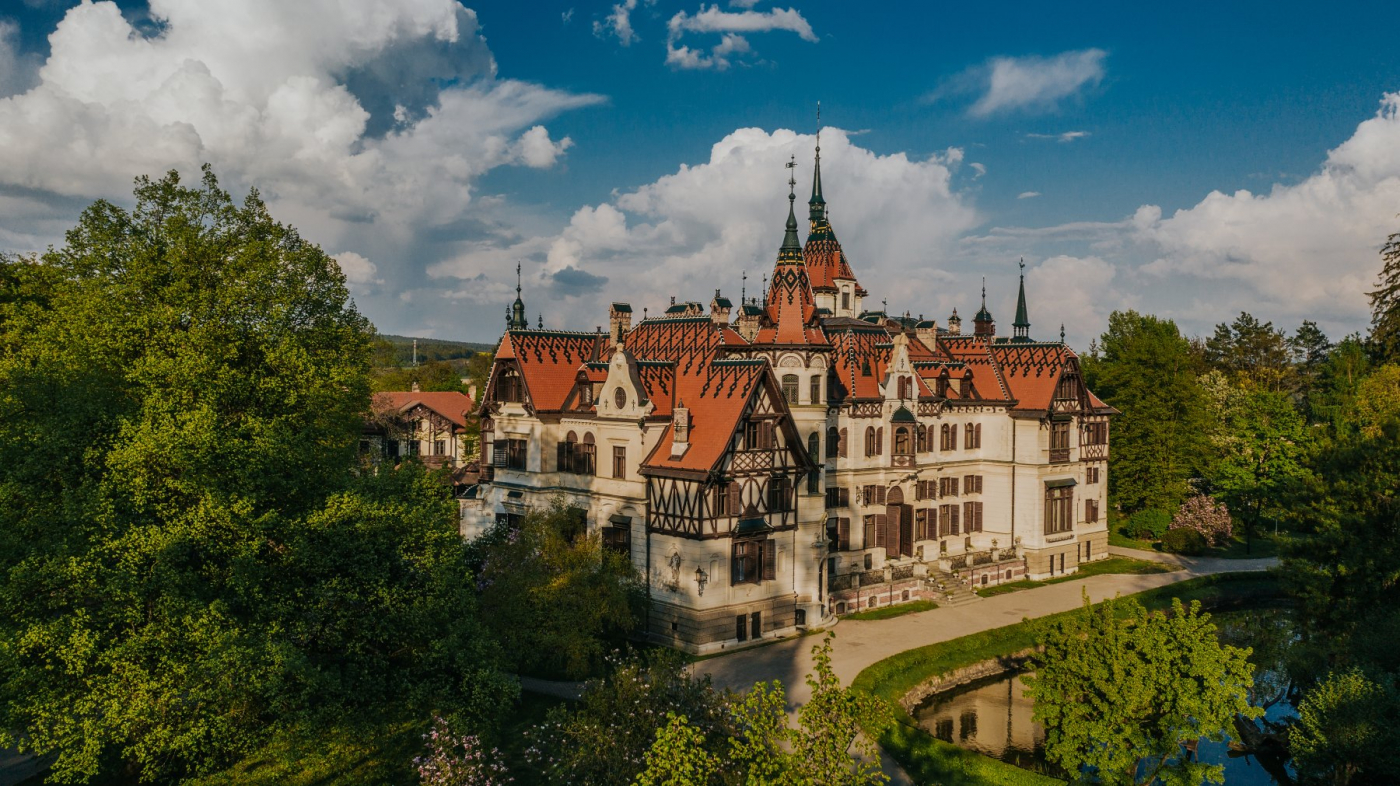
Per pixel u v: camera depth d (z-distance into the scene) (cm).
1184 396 7731
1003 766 3303
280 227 4062
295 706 2588
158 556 2462
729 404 4581
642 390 4741
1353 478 4162
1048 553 6506
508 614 3800
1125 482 7962
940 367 6475
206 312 3425
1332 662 3828
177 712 2467
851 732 2189
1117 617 3338
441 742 2595
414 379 11950
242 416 2947
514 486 5450
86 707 2378
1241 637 5175
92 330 3319
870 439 5791
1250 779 3744
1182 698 2889
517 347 5384
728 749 2548
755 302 6819
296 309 4091
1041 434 6444
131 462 2552
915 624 5125
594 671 4106
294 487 2894
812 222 7038
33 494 2686
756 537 4694
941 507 6494
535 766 3131
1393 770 2961
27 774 2917
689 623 4450
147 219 3822
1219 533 7650
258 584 2622
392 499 3064
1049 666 3144
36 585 2497
